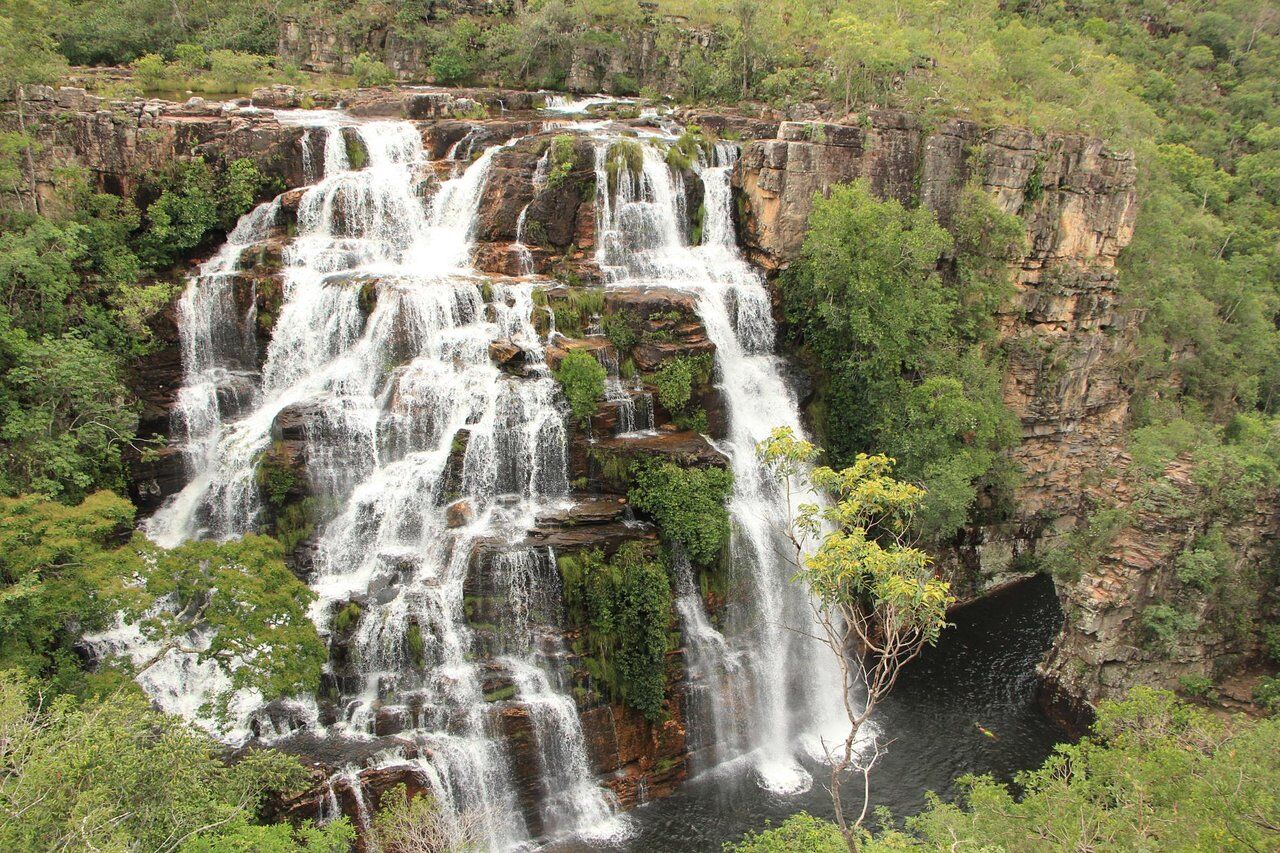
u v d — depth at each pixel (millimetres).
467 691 31141
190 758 20766
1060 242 53656
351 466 37156
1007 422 49750
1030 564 53844
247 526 37344
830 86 57812
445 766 29000
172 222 45656
